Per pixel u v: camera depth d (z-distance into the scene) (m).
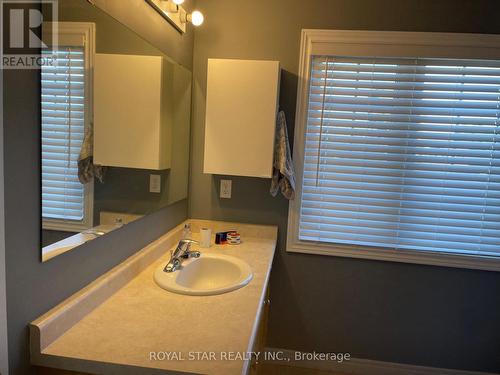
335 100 2.23
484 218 2.20
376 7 2.12
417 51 2.12
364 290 2.35
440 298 2.30
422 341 2.35
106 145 1.30
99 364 0.96
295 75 2.22
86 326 1.12
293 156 2.28
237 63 2.03
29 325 0.98
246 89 2.04
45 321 1.00
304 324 2.42
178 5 1.89
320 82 2.23
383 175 2.24
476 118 2.15
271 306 2.42
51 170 1.03
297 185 2.29
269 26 2.22
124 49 1.38
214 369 0.93
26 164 0.94
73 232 1.14
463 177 2.18
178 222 2.24
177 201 2.15
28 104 0.93
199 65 2.30
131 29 1.45
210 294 1.37
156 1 1.66
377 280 2.33
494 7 2.06
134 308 1.25
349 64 2.20
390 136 2.21
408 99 2.17
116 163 1.38
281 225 2.35
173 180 2.04
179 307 1.27
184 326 1.14
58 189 1.06
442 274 2.28
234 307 1.28
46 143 1.00
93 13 1.16
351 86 2.20
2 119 0.86
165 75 1.82
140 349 1.01
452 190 2.20
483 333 2.30
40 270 1.01
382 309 2.35
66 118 1.07
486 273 2.25
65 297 1.12
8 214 0.89
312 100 2.25
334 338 2.41
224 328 1.13
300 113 2.23
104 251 1.33
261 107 2.04
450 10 2.08
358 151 2.25
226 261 1.81
